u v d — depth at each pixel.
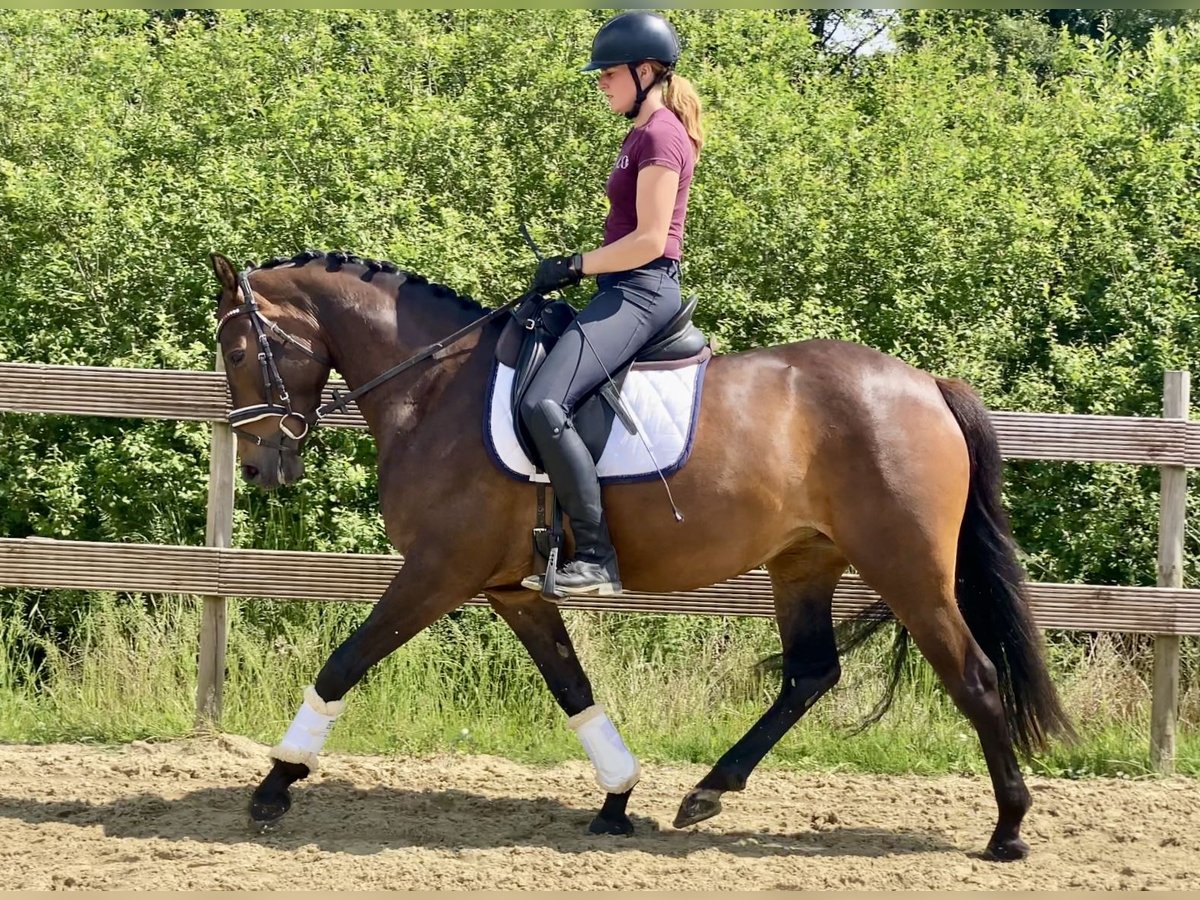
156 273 6.67
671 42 3.94
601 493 3.87
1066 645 5.93
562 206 7.25
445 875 3.66
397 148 7.30
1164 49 8.48
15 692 5.65
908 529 3.92
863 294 7.02
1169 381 5.16
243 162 6.94
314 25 8.86
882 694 5.41
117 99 7.89
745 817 4.42
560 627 4.31
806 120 8.18
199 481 6.40
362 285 4.17
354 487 6.32
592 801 4.58
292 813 4.29
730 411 3.95
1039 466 6.48
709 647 5.76
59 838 3.96
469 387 4.01
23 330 6.79
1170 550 5.20
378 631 3.95
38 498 6.59
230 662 5.48
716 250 6.99
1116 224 7.45
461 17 8.92
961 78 10.31
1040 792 4.77
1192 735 5.36
